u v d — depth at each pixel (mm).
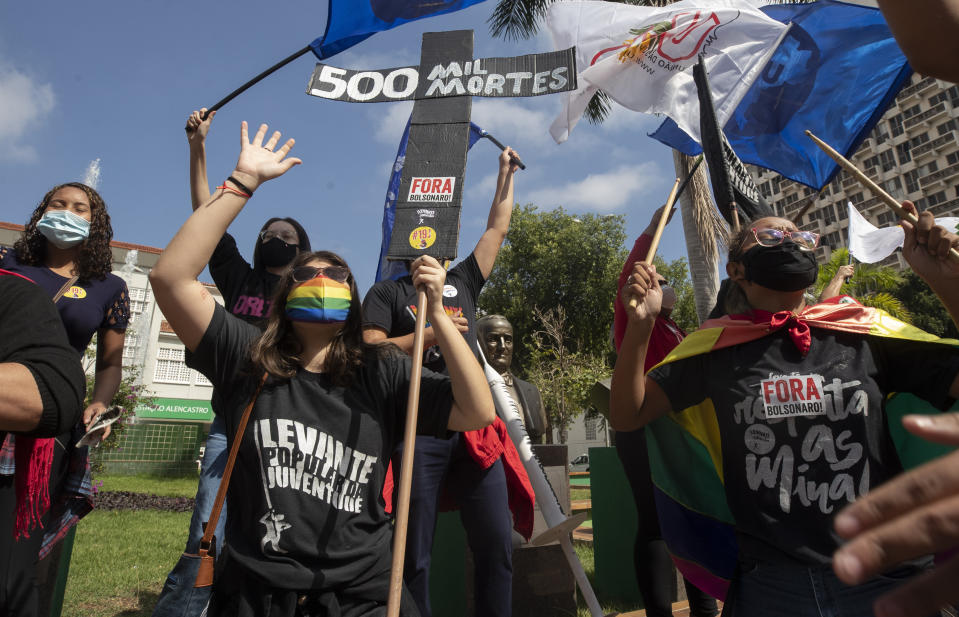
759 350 2209
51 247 3215
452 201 2445
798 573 1942
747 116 4039
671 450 2617
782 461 2031
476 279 3465
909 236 2137
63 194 3193
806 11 4047
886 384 2164
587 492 14516
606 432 31531
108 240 3320
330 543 1763
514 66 2688
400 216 2465
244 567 1720
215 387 2023
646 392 2367
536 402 4387
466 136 2557
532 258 30531
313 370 1994
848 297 2451
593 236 30016
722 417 2193
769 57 3863
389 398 2021
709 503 2492
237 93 2949
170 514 10289
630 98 3969
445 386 2016
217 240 1939
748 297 2373
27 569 2010
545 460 4391
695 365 2336
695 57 3922
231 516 1864
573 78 2617
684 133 4359
